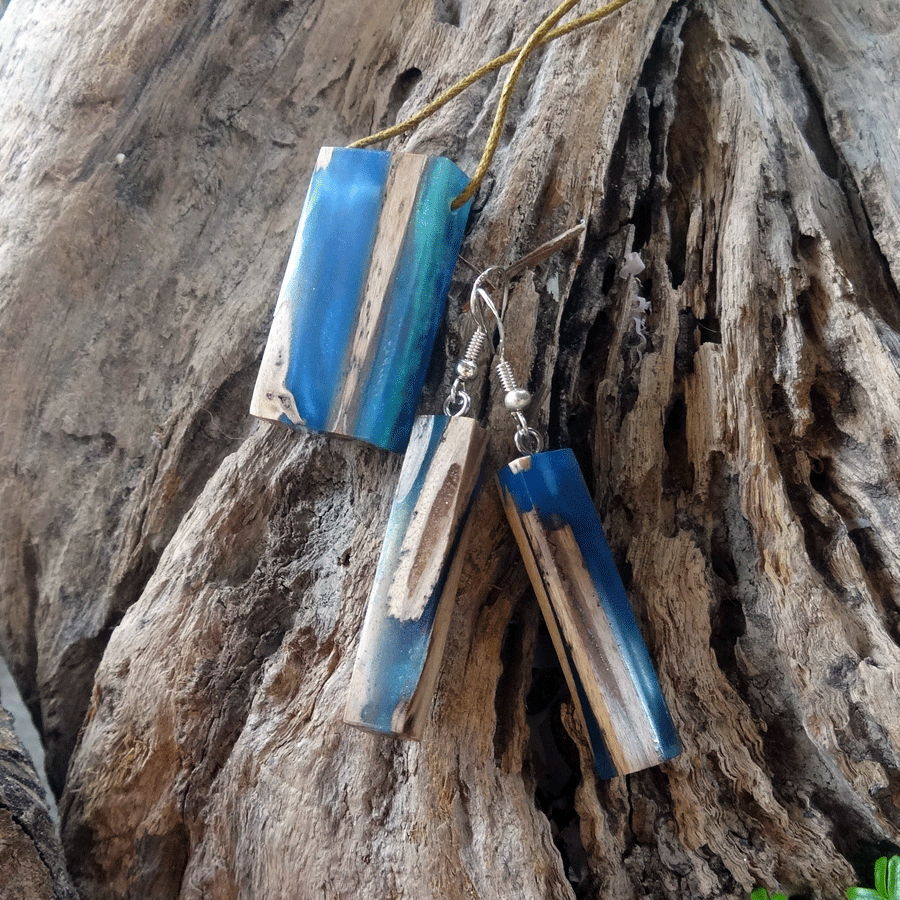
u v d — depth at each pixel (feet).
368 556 0.47
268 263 0.55
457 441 0.44
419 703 0.41
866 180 0.55
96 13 0.53
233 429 0.53
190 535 0.49
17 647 0.51
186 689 0.46
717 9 0.58
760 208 0.51
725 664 0.48
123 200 0.53
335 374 0.46
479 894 0.42
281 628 0.48
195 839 0.45
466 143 0.53
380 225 0.46
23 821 0.41
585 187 0.52
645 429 0.50
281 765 0.44
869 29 0.59
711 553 0.50
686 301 0.52
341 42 0.56
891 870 0.42
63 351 0.52
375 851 0.43
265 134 0.56
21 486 0.51
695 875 0.45
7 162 0.53
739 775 0.45
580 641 0.43
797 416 0.48
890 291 0.53
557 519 0.44
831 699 0.45
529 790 0.46
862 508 0.47
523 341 0.49
